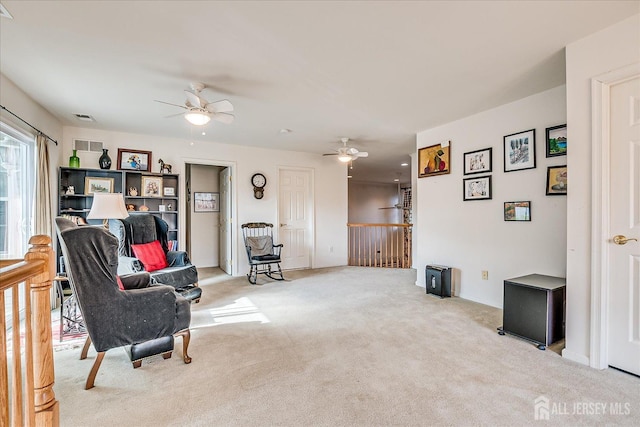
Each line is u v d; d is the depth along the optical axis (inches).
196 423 62.7
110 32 81.5
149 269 142.6
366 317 127.6
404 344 100.8
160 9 72.2
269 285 187.3
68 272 76.9
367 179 427.2
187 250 250.1
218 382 78.0
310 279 204.1
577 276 88.0
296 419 63.8
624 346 81.4
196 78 109.4
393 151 240.1
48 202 138.9
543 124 122.3
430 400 70.2
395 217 474.9
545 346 97.0
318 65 100.3
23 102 121.6
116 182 178.5
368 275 217.5
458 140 158.2
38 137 131.7
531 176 126.4
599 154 83.1
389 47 89.5
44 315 50.4
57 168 156.9
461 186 156.8
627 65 78.0
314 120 158.6
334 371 83.4
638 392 72.9
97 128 173.8
